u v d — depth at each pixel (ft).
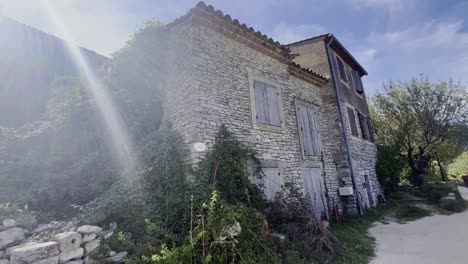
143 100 18.54
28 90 22.00
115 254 9.62
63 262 8.26
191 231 9.93
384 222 22.25
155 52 18.62
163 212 12.25
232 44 17.83
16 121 19.35
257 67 19.15
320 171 22.41
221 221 10.00
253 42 18.71
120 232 10.34
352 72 35.47
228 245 9.69
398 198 35.09
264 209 14.96
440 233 16.51
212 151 14.15
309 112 23.44
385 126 47.98
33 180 14.28
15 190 13.24
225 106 15.89
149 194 13.09
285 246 11.68
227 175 13.92
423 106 45.73
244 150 15.23
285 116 20.48
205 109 14.70
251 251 10.06
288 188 17.74
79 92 21.47
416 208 26.78
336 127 25.72
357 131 30.76
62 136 17.30
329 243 12.68
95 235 9.62
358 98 35.24
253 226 11.18
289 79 22.43
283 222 14.30
